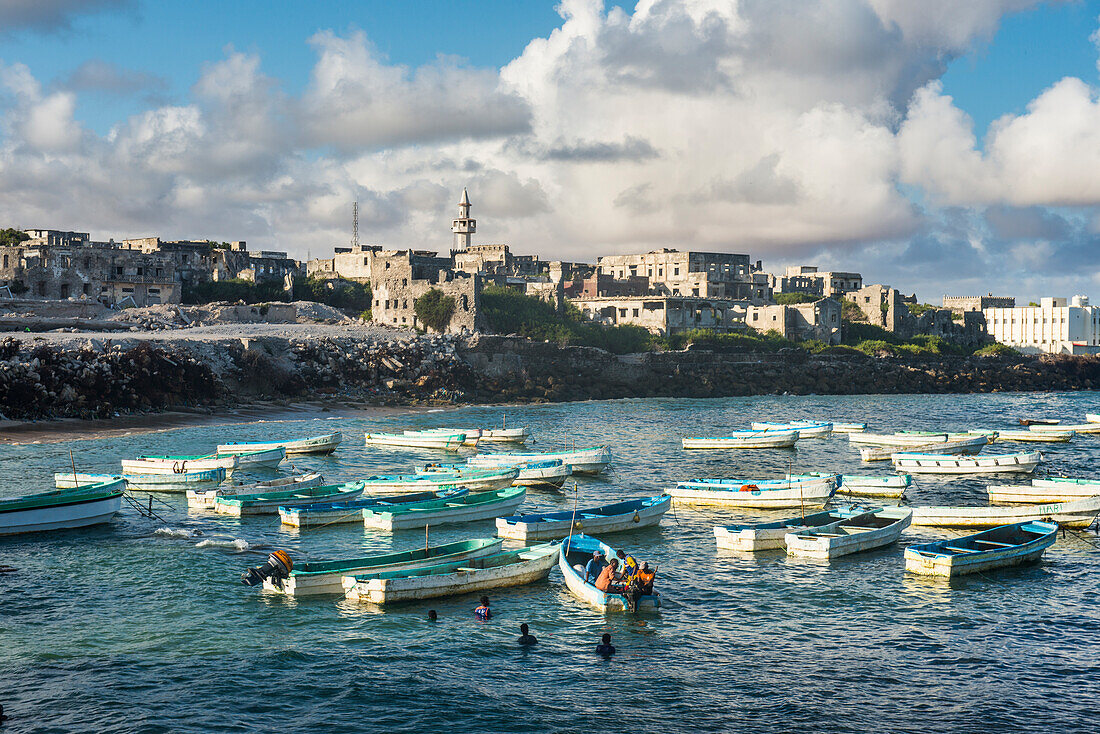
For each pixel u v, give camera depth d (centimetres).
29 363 9288
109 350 10262
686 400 14138
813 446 9081
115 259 15512
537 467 6769
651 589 3841
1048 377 18812
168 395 10338
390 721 2880
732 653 3412
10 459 7181
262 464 7138
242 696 3025
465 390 13238
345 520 5291
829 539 4591
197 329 13338
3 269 14550
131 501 5862
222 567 4347
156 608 3797
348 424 10075
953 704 3014
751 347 16738
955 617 3788
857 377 16550
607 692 3084
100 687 3066
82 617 3691
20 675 3148
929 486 6806
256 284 16938
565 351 14512
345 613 3756
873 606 3916
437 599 3919
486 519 5488
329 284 17562
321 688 3088
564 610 3828
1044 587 4175
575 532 4991
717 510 5744
